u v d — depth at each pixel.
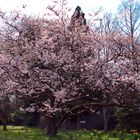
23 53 15.56
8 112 29.34
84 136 16.52
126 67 15.71
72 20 16.53
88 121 30.77
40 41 15.27
